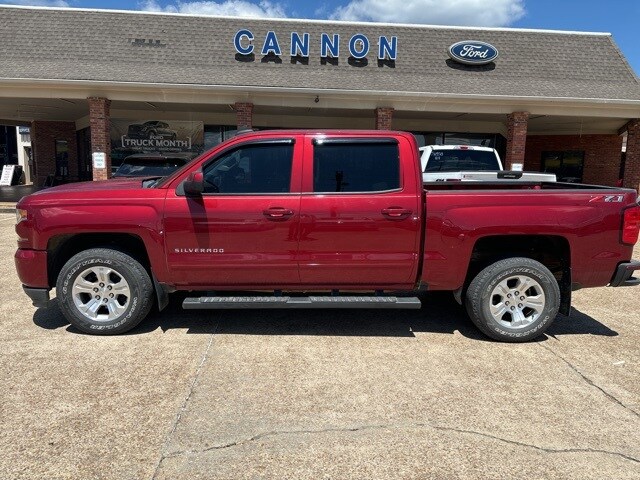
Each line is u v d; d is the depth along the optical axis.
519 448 2.91
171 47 15.59
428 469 2.70
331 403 3.39
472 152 9.62
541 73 16.12
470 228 4.34
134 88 13.77
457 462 2.77
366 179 4.40
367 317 5.23
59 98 14.11
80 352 4.17
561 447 2.92
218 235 4.34
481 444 2.94
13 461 2.72
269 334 4.68
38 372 3.78
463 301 4.70
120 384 3.61
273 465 2.72
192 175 4.16
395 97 14.34
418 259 4.42
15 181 30.89
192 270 4.43
